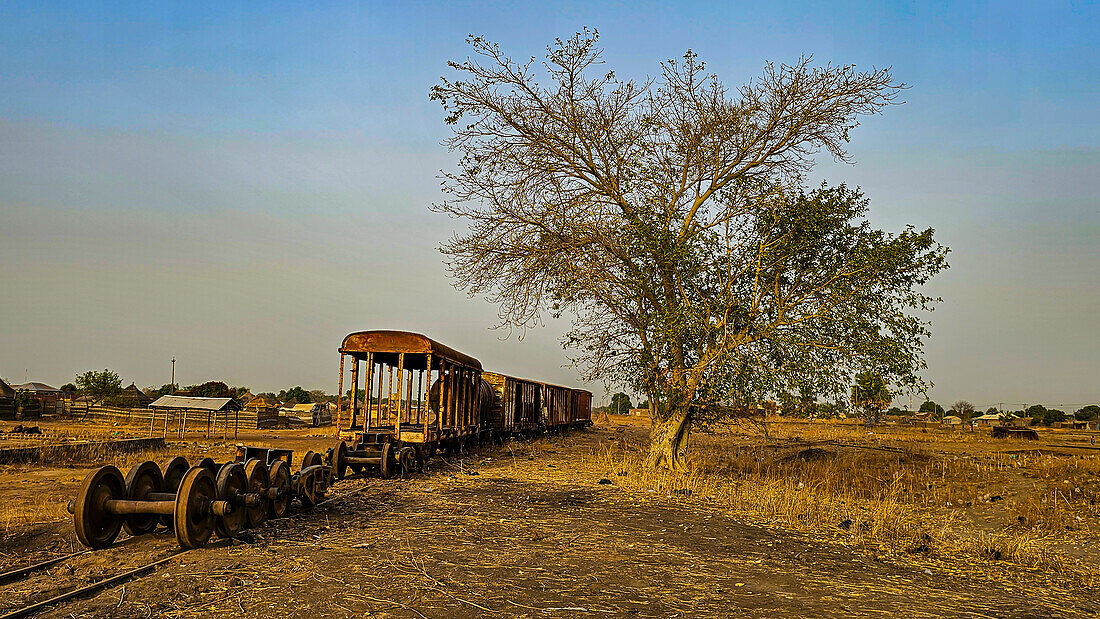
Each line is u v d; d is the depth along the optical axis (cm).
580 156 2081
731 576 876
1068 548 1189
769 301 1909
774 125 2002
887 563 1009
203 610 673
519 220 2055
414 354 2127
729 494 1680
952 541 1207
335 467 1775
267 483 1091
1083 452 3266
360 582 775
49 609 666
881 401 1767
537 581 812
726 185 2038
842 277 1808
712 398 1897
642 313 1973
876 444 3641
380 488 1603
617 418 9400
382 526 1125
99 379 7081
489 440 3067
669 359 1953
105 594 715
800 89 1961
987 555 1090
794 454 2875
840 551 1080
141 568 803
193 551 898
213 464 991
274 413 5066
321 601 705
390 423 2339
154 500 930
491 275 2111
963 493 1820
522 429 3638
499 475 1944
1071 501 1620
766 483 1822
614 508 1408
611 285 1981
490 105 2053
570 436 4556
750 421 2009
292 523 1120
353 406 2120
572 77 2033
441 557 911
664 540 1095
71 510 1179
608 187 2073
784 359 1822
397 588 758
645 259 1911
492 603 719
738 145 2014
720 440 4059
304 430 4859
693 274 1906
